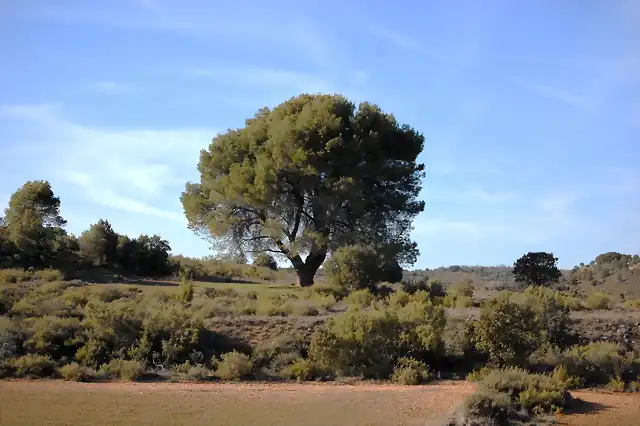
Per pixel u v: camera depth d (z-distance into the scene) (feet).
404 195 163.63
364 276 133.59
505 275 264.93
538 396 69.36
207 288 138.00
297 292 137.28
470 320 98.43
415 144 168.86
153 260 170.91
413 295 123.03
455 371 91.15
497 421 61.05
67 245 162.81
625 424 63.67
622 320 100.83
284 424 63.21
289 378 87.81
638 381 82.89
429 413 66.54
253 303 119.14
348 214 156.97
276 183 152.46
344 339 92.02
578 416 66.49
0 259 147.33
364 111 164.55
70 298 114.52
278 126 155.94
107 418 63.87
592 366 85.87
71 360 90.58
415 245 155.53
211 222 160.35
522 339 89.15
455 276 268.21
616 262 230.48
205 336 98.12
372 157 160.15
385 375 88.28
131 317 98.43
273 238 162.61
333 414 66.90
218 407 69.62
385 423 63.05
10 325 94.63
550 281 145.18
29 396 71.82
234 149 168.25
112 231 169.48
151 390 77.41
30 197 179.52
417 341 93.15
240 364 87.92
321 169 151.74
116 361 88.58
